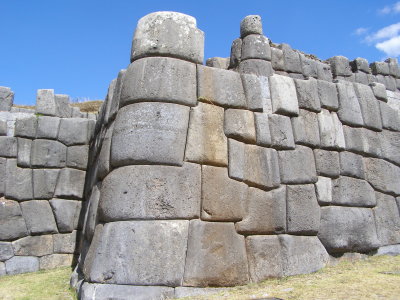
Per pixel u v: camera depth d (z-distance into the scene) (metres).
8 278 6.13
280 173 5.08
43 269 6.79
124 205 4.10
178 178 4.26
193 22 5.02
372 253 5.64
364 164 6.04
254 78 5.32
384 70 8.20
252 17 6.44
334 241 5.21
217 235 4.29
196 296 3.89
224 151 4.69
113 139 4.56
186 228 4.13
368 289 3.83
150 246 3.93
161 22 4.86
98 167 5.08
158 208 4.08
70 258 7.01
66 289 4.83
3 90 8.04
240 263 4.34
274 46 7.12
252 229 4.59
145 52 4.77
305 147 5.42
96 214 4.70
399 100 7.10
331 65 7.73
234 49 6.58
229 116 4.90
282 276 4.59
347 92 6.22
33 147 7.31
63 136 7.52
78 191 7.34
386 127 6.53
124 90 4.73
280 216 4.86
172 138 4.35
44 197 7.15
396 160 6.49
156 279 3.86
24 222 6.90
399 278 4.26
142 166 4.25
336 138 5.78
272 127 5.20
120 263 3.88
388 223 5.98
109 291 3.77
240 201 4.59
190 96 4.65
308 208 5.14
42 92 8.06
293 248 4.80
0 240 6.66
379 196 6.05
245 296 3.81
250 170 4.81
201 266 4.08
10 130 7.33
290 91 5.56
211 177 4.47
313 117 5.68
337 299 3.56
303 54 7.62
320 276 4.54
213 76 4.97
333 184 5.54
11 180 7.02
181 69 4.70
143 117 4.42
